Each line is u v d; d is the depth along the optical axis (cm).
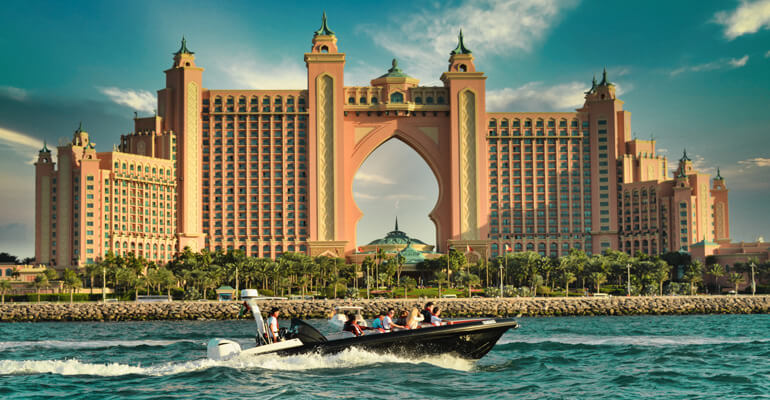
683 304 17838
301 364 5103
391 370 5003
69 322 16325
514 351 6619
